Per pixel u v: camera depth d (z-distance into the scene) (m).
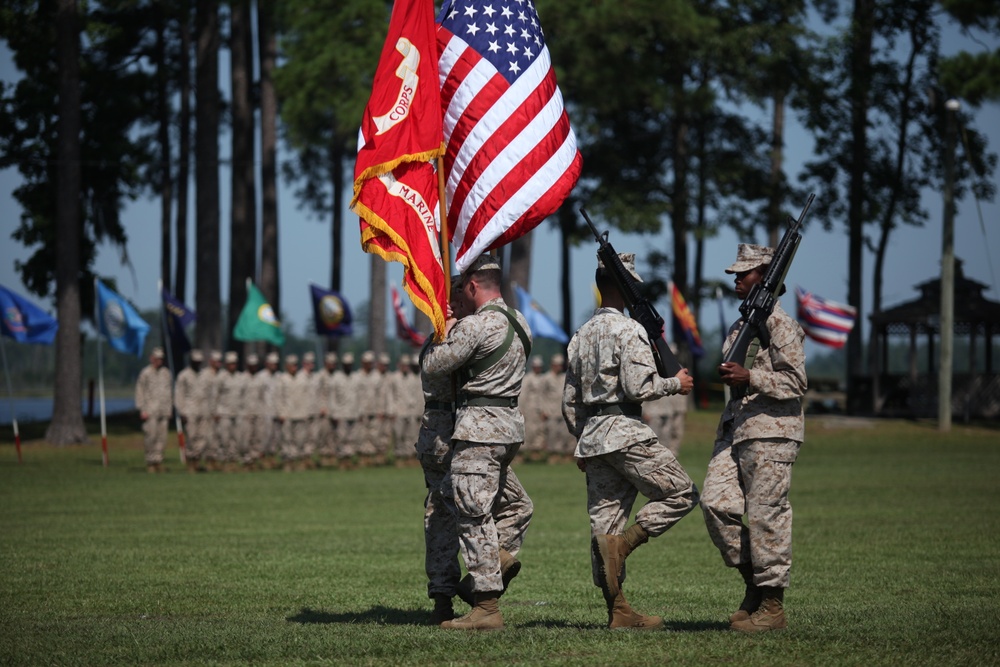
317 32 62.69
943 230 62.38
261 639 11.88
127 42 80.94
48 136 69.00
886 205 82.38
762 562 12.03
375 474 43.75
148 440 43.38
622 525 12.63
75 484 37.75
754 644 11.01
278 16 68.75
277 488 36.44
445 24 14.27
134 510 29.19
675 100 71.88
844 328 67.50
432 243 13.52
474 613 12.70
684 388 12.42
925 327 73.56
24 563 19.33
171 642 11.84
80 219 71.31
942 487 33.78
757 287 12.59
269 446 48.84
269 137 82.38
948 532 22.94
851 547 20.78
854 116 78.19
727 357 12.29
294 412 46.59
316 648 11.30
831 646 10.86
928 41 78.81
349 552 20.91
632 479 12.36
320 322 54.50
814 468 42.38
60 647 11.76
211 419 45.03
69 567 18.86
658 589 16.64
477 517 12.62
